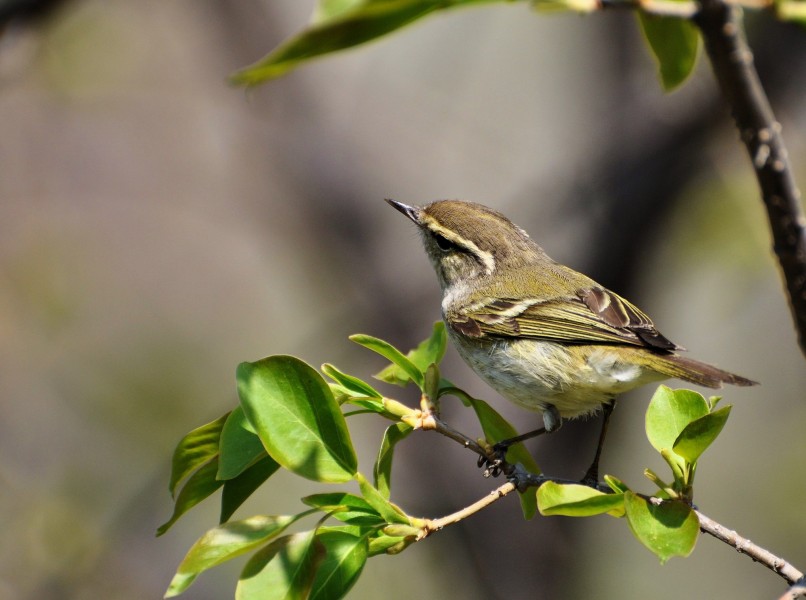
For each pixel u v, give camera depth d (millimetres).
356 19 3752
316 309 15547
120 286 15844
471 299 8430
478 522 13188
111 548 13086
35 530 13180
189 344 15461
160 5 15984
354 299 15141
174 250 16375
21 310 15188
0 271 15430
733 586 13336
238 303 16188
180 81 16562
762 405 14141
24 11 11711
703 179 12914
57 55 15398
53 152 16344
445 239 9062
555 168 14742
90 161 16438
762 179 3816
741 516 13609
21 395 14453
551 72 16172
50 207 16219
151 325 15523
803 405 14008
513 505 13242
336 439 4938
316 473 4867
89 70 15578
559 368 7652
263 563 4609
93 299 15672
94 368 14898
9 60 11844
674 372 7102
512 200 15359
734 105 3736
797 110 12672
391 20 3832
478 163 16031
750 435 14016
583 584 13141
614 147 13211
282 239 15984
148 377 14914
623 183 12867
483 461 6383
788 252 3910
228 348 15703
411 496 13578
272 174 15789
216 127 16344
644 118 13086
